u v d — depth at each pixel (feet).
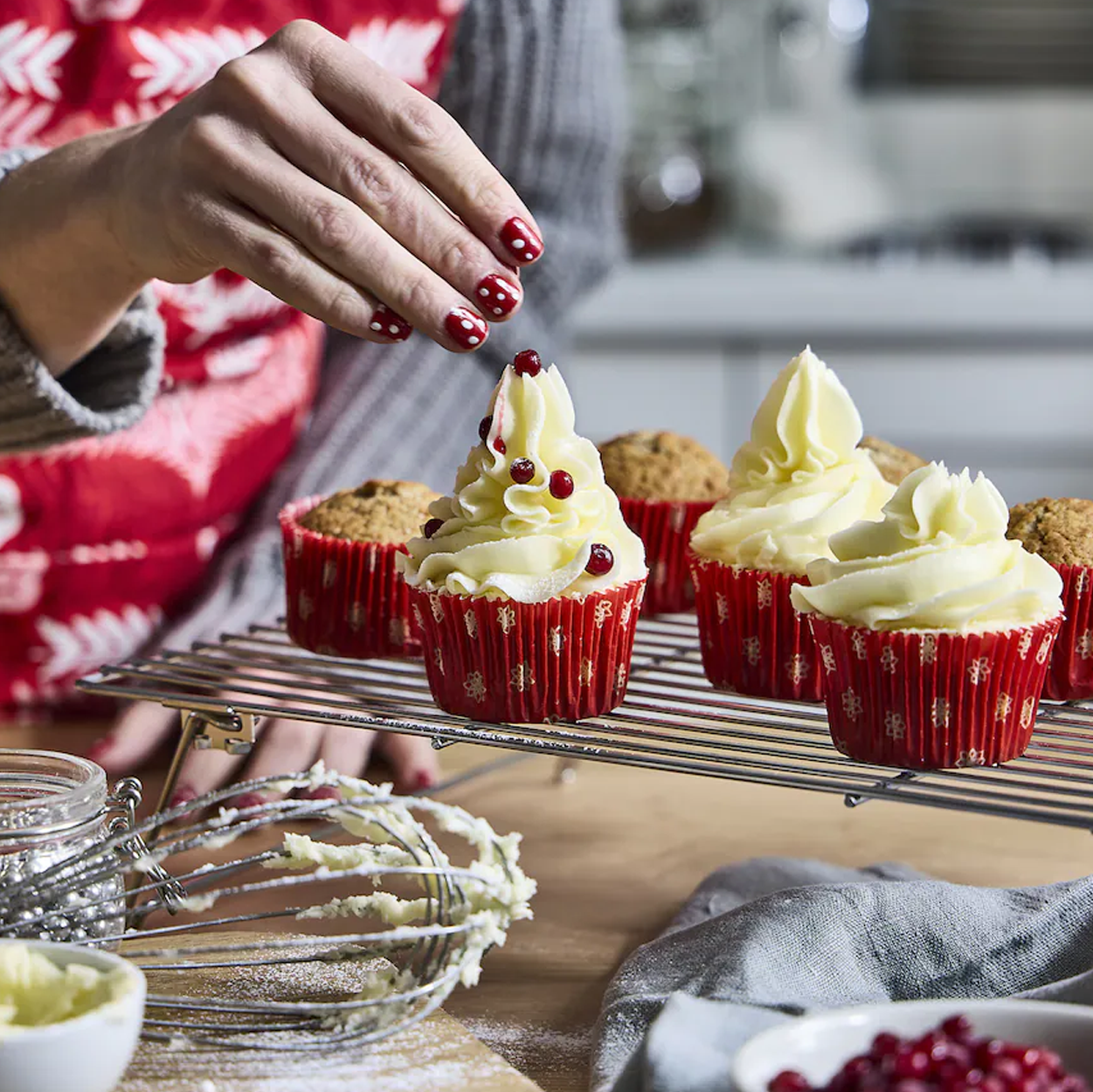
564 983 3.63
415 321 3.55
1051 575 3.89
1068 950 3.38
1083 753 3.78
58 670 5.83
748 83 13.25
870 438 5.32
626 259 11.91
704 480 5.59
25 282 4.37
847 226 12.97
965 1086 2.39
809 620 4.04
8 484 5.54
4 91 5.29
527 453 4.14
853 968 3.34
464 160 3.55
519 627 4.03
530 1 6.52
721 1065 2.80
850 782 3.23
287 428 6.28
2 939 2.97
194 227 3.65
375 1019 3.11
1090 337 10.77
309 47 3.58
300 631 5.14
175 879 3.26
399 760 4.84
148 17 5.44
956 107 13.00
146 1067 3.03
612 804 4.85
